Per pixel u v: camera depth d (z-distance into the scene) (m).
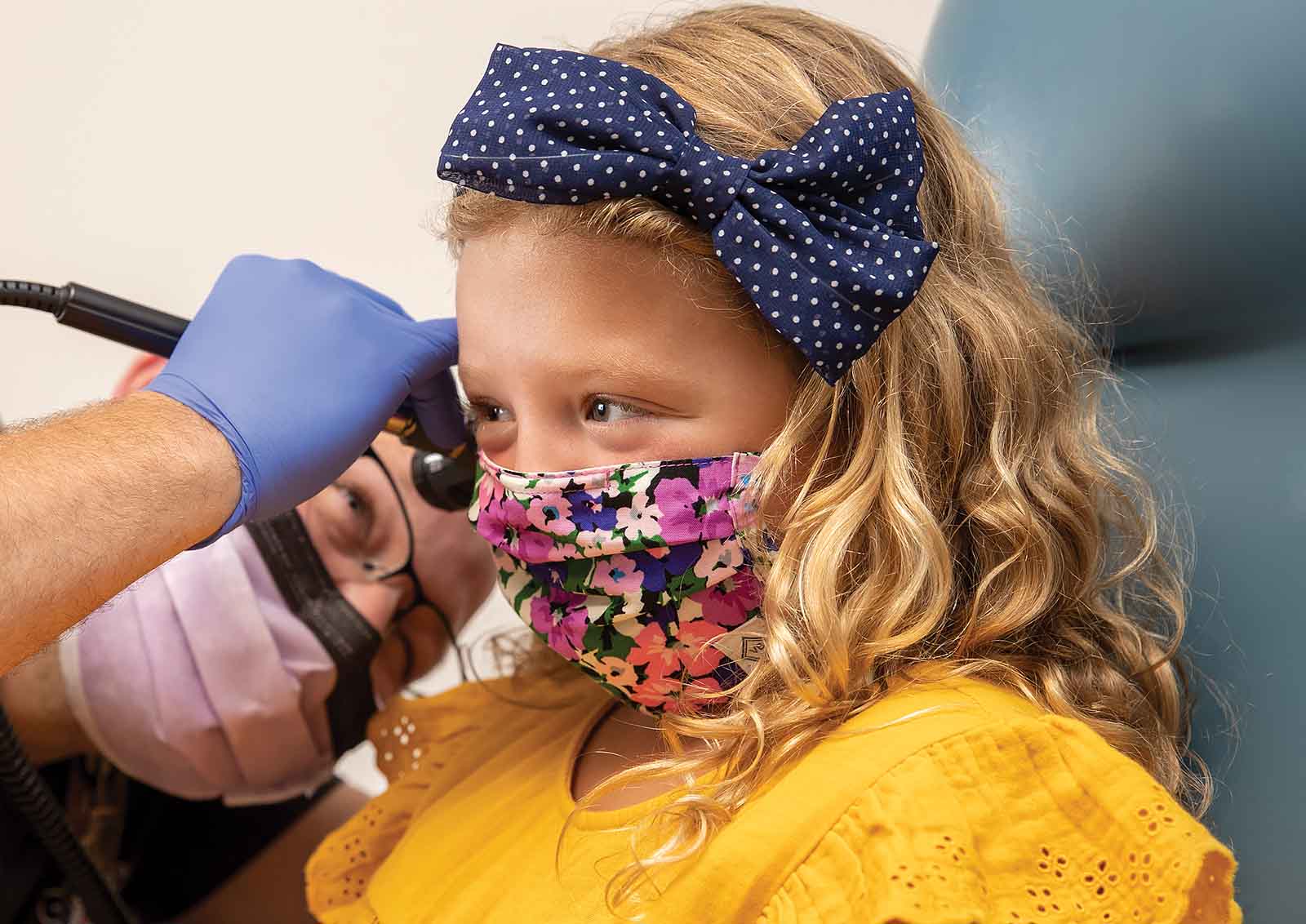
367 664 1.01
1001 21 0.88
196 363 0.67
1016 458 0.69
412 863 0.73
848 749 0.57
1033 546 0.68
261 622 0.95
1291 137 0.67
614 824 0.64
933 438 0.67
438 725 0.93
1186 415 0.76
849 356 0.57
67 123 1.25
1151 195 0.75
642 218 0.58
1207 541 0.73
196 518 0.61
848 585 0.64
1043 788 0.54
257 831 1.22
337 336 0.71
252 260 0.73
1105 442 0.79
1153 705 0.72
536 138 0.57
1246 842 0.67
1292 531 0.68
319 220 1.29
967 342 0.69
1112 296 0.80
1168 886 0.50
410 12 1.23
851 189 0.59
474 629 1.37
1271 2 0.69
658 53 0.67
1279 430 0.70
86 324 0.72
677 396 0.60
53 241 1.29
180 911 1.21
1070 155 0.80
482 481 0.68
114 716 0.96
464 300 0.64
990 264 0.73
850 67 0.69
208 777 1.00
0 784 0.88
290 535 0.99
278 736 0.99
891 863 0.50
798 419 0.62
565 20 1.22
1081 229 0.80
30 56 1.23
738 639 0.64
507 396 0.63
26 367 1.33
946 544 0.65
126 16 1.23
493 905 0.66
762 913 0.54
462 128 0.58
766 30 0.69
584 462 0.62
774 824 0.55
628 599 0.63
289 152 1.27
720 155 0.57
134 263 1.30
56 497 0.55
